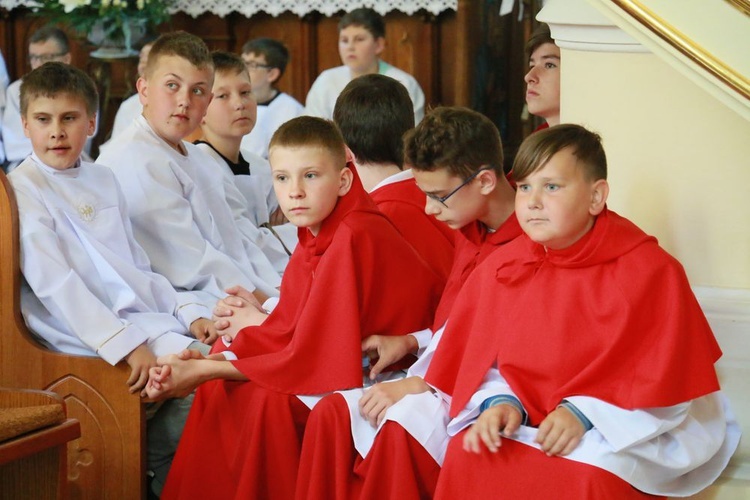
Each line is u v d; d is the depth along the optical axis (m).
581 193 3.77
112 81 11.34
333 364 4.48
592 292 3.84
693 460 3.81
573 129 3.83
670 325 3.73
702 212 4.44
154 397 4.76
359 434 4.30
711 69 3.77
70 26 11.22
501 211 4.40
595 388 3.76
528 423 3.90
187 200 6.07
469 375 4.03
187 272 5.85
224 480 4.69
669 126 4.48
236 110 6.84
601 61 4.66
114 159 5.89
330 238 4.61
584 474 3.67
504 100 11.64
